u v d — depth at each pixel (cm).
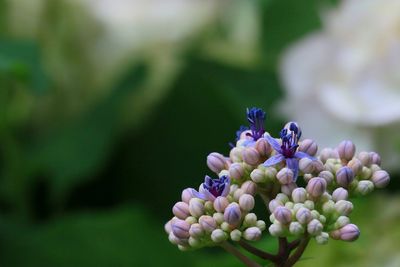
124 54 58
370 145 52
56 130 58
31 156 57
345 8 55
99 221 52
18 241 52
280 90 57
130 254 52
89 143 57
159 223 58
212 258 51
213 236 32
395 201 50
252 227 32
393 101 51
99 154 57
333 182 33
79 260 52
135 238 52
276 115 56
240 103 57
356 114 51
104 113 58
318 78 54
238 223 32
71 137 57
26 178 57
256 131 34
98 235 52
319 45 54
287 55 55
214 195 33
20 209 57
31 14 57
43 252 52
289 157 33
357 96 52
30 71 51
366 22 54
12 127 58
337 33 54
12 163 56
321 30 57
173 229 33
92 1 58
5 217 55
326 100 52
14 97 57
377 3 54
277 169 33
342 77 53
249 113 34
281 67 55
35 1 57
